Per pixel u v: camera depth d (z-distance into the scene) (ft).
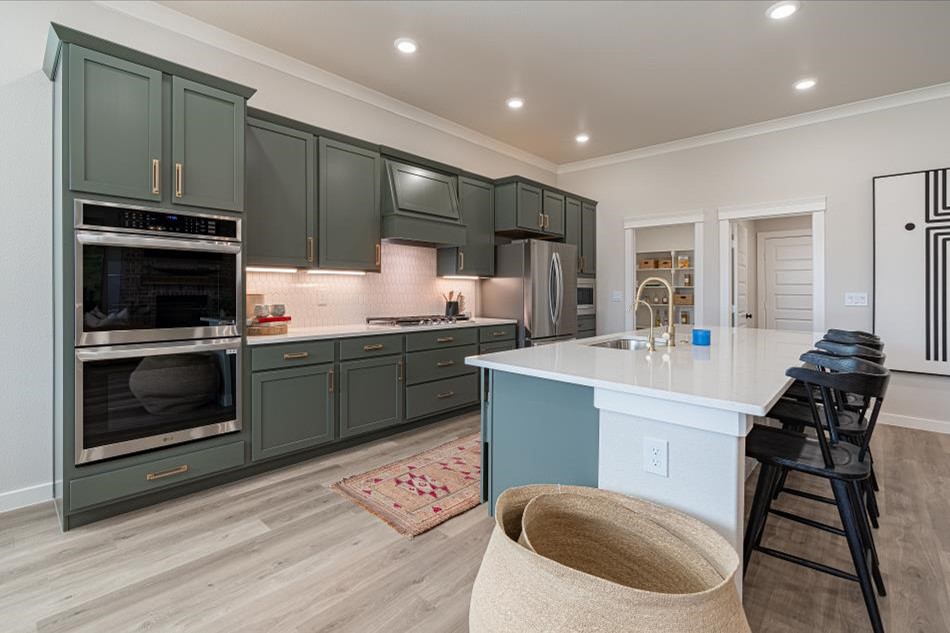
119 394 7.26
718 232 15.94
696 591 4.04
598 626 3.23
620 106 13.60
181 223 7.81
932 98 12.28
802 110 13.80
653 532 4.37
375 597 5.53
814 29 9.55
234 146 8.50
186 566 6.09
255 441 8.87
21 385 7.73
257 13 9.21
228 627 5.01
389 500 8.02
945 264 12.05
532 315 14.99
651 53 10.55
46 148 7.91
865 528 5.62
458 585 5.78
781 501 8.14
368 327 11.72
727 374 5.49
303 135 10.43
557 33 9.79
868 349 6.80
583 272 18.33
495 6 8.91
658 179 17.35
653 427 4.77
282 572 5.99
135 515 7.45
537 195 16.12
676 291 22.80
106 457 7.14
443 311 15.17
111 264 7.13
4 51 7.54
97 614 5.18
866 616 5.21
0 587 5.63
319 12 9.16
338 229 11.09
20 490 7.72
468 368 13.35
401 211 12.15
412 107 13.73
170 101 7.75
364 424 10.73
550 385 6.18
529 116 14.43
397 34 9.90
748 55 10.62
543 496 4.62
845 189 13.56
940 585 5.71
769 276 21.65
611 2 8.73
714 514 4.37
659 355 7.19
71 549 6.46
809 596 5.57
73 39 6.77
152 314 7.54
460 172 14.33
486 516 7.52
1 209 7.52
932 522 7.29
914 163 12.57
